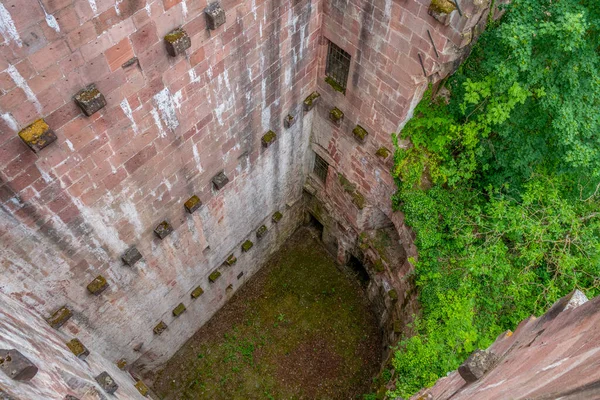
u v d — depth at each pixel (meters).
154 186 10.59
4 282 8.89
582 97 11.10
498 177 13.08
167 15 7.95
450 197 13.13
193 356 17.27
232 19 9.23
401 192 13.36
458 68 11.99
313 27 11.82
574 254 12.44
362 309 18.44
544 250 12.02
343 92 13.22
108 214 9.95
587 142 11.85
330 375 17.11
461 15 9.24
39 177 8.05
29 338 7.84
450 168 12.84
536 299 12.02
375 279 17.20
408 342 12.39
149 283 12.91
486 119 11.48
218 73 9.92
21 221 8.34
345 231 17.67
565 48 9.69
